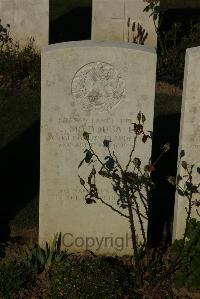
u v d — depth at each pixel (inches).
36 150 129.3
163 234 103.7
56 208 97.9
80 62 92.3
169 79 159.3
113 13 168.7
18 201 113.4
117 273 90.7
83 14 213.3
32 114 140.1
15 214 109.6
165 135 136.6
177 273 92.3
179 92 155.4
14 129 134.8
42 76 92.5
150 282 90.8
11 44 166.6
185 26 201.8
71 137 95.0
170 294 90.2
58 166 96.0
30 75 153.8
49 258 94.6
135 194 96.7
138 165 92.2
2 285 89.6
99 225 98.7
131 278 92.3
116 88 93.5
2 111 140.3
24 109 141.6
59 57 91.8
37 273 93.6
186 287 92.4
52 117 94.0
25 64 157.2
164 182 120.6
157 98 150.3
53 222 98.5
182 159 96.7
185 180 97.4
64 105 93.6
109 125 94.9
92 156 95.7
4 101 143.9
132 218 90.9
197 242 94.3
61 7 218.8
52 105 93.6
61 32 197.5
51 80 92.6
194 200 97.9
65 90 93.1
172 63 160.4
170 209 112.3
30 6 165.0
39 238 99.0
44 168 96.1
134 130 89.9
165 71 159.9
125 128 95.1
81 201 97.7
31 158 126.9
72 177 96.6
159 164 126.1
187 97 94.0
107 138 95.4
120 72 93.0
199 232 94.7
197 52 92.2
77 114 94.1
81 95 93.4
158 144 133.3
